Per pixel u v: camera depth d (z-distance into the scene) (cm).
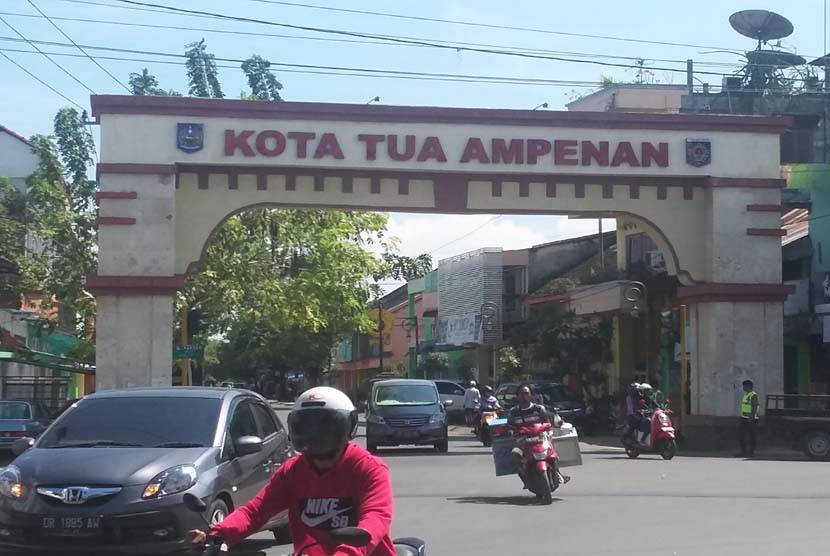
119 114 2445
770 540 1159
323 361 6700
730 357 2639
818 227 3209
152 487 938
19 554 934
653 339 3688
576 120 2606
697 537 1184
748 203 2670
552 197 2628
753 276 2666
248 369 9256
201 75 3631
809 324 3145
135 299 2427
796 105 3641
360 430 4041
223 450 1038
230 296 3219
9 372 3622
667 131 2650
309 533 511
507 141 2581
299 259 3459
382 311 7069
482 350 5328
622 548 1117
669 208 2684
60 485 938
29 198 3738
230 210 2503
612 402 3644
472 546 1148
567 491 1688
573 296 4059
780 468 2098
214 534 502
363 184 2555
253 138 2486
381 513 494
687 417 2714
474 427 3444
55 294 3428
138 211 2436
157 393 1105
